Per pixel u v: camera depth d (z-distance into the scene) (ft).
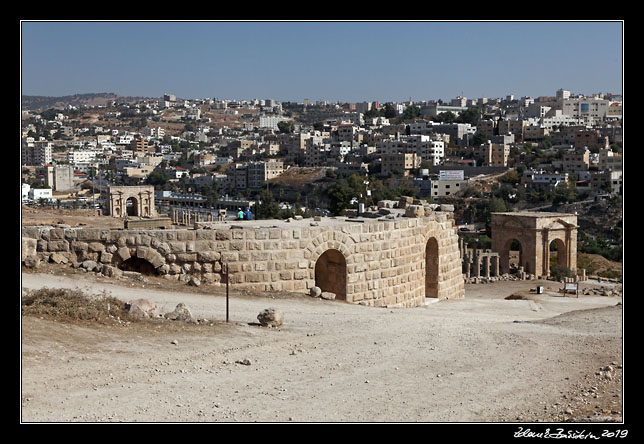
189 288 118.52
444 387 71.46
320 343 86.74
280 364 76.28
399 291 147.43
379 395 67.82
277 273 127.85
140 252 122.21
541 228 376.68
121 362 70.33
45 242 120.78
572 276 343.05
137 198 473.26
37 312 81.30
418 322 105.40
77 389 61.57
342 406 63.82
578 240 522.47
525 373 77.41
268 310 93.97
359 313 112.68
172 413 58.49
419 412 63.21
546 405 66.39
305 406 63.21
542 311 160.66
